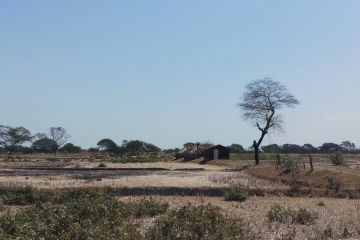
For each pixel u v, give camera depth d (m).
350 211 30.80
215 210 25.08
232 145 183.25
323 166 57.53
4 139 185.50
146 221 24.77
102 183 45.56
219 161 96.12
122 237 17.98
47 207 24.92
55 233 20.02
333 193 40.06
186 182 48.06
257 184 46.84
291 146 181.12
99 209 24.81
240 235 20.83
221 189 40.34
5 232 19.75
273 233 22.69
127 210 26.16
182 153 118.31
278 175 52.94
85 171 67.56
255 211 29.95
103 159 118.25
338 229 23.92
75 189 36.84
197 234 20.20
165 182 47.53
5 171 65.81
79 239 18.33
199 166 85.38
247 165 78.38
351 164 75.88
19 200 33.41
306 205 33.69
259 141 85.38
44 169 71.44
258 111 86.38
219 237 19.86
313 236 22.05
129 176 56.91
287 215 27.11
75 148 195.00
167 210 28.36
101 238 17.66
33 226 20.11
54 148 192.00
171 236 20.30
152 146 177.62
